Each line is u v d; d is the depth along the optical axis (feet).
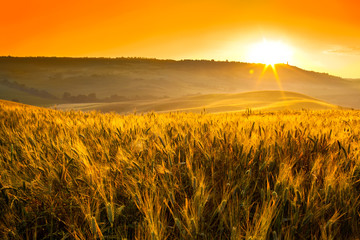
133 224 5.86
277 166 7.56
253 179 7.25
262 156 7.95
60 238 5.83
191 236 5.13
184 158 8.73
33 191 6.35
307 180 7.23
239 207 5.76
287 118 17.47
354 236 5.41
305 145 9.01
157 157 8.86
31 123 16.65
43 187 6.48
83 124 14.67
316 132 10.47
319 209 5.76
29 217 5.92
